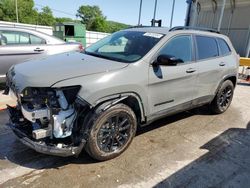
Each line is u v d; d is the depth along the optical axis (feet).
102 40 14.61
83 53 13.07
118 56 11.80
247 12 55.93
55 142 9.62
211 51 15.26
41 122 9.34
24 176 9.48
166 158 11.32
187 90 13.52
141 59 11.14
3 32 18.88
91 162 10.59
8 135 12.49
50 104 9.18
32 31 20.39
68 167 10.17
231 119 16.75
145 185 9.43
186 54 13.33
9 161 10.35
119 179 9.65
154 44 11.89
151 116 11.99
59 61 11.06
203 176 10.23
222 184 9.85
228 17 60.39
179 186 9.53
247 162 11.52
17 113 10.55
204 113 17.47
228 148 12.69
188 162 11.15
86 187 9.10
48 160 10.57
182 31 13.34
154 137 13.26
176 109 13.34
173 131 14.19
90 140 9.78
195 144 12.85
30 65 10.60
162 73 11.74
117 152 10.91
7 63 18.90
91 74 9.70
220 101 16.98
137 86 10.73
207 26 65.67
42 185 9.05
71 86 9.19
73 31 57.82
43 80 9.14
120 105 10.35
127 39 12.98
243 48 57.06
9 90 10.82
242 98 22.30
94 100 9.50
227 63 16.29
